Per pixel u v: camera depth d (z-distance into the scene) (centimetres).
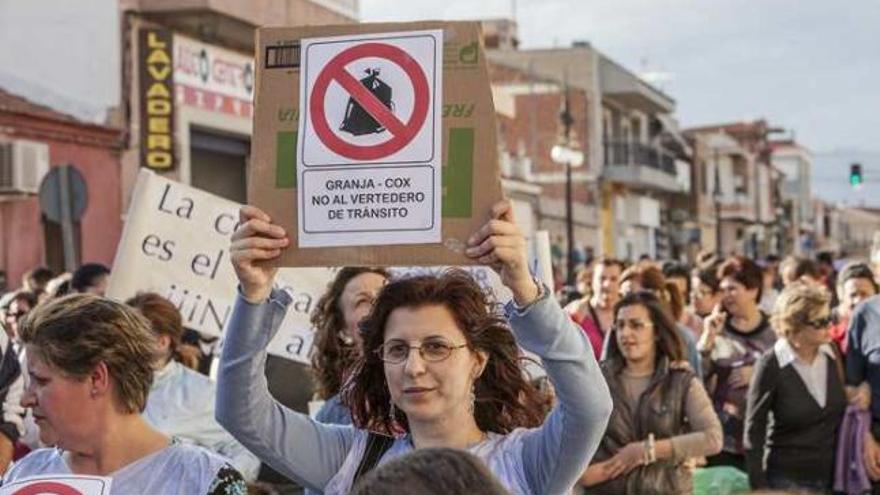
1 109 1761
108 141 1938
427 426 402
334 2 2373
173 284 801
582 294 1389
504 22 5484
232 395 409
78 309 381
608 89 5203
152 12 1998
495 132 374
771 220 8819
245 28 2112
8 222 1780
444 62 379
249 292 394
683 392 727
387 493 236
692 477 735
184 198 805
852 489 802
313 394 721
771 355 805
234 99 2225
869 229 13875
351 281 575
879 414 818
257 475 621
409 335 396
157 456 386
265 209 387
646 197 6000
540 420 414
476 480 239
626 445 721
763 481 790
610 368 741
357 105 383
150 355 389
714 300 1176
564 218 4888
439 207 376
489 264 372
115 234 1953
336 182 382
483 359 406
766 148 8919
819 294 795
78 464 389
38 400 380
